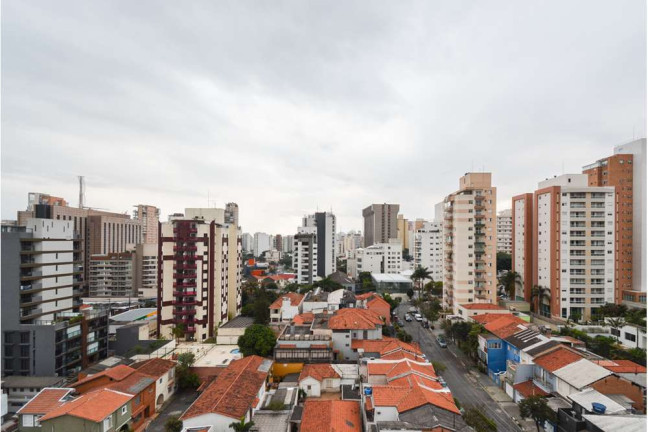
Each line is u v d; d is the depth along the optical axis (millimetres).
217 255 92188
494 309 87938
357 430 39250
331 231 159750
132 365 57531
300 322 80312
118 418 42562
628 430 33625
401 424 33531
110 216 169500
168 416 50594
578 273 98062
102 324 73000
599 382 43031
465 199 98188
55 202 156125
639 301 96312
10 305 61938
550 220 100375
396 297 134750
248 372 50656
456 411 37000
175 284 85812
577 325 86625
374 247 185375
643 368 48188
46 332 60625
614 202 98938
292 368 61688
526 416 44312
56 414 39156
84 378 52469
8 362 60562
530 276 111812
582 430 37094
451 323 85125
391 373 47656
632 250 103562
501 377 57969
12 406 54500
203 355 70062
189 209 93188
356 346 65125
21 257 63875
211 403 41875
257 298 103625
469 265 97688
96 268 136000
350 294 109750
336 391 52969
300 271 152375
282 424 40938
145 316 92812
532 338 59312
